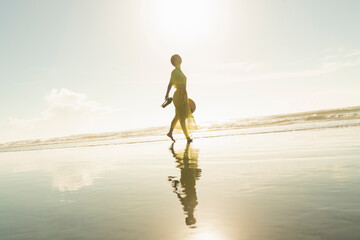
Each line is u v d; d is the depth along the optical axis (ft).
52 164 18.10
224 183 7.82
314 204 5.26
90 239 4.33
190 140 27.91
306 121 53.47
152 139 41.83
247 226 4.37
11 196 8.32
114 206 6.19
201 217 4.96
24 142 81.41
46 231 4.89
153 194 7.08
